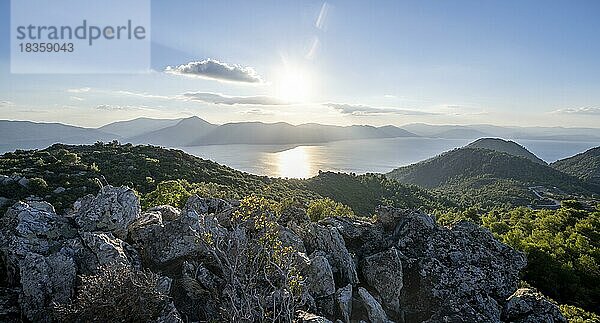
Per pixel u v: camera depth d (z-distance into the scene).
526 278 32.88
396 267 15.81
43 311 11.45
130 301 10.55
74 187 46.44
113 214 15.27
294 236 16.44
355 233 18.86
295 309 12.52
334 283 14.45
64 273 12.26
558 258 35.50
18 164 54.72
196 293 12.91
